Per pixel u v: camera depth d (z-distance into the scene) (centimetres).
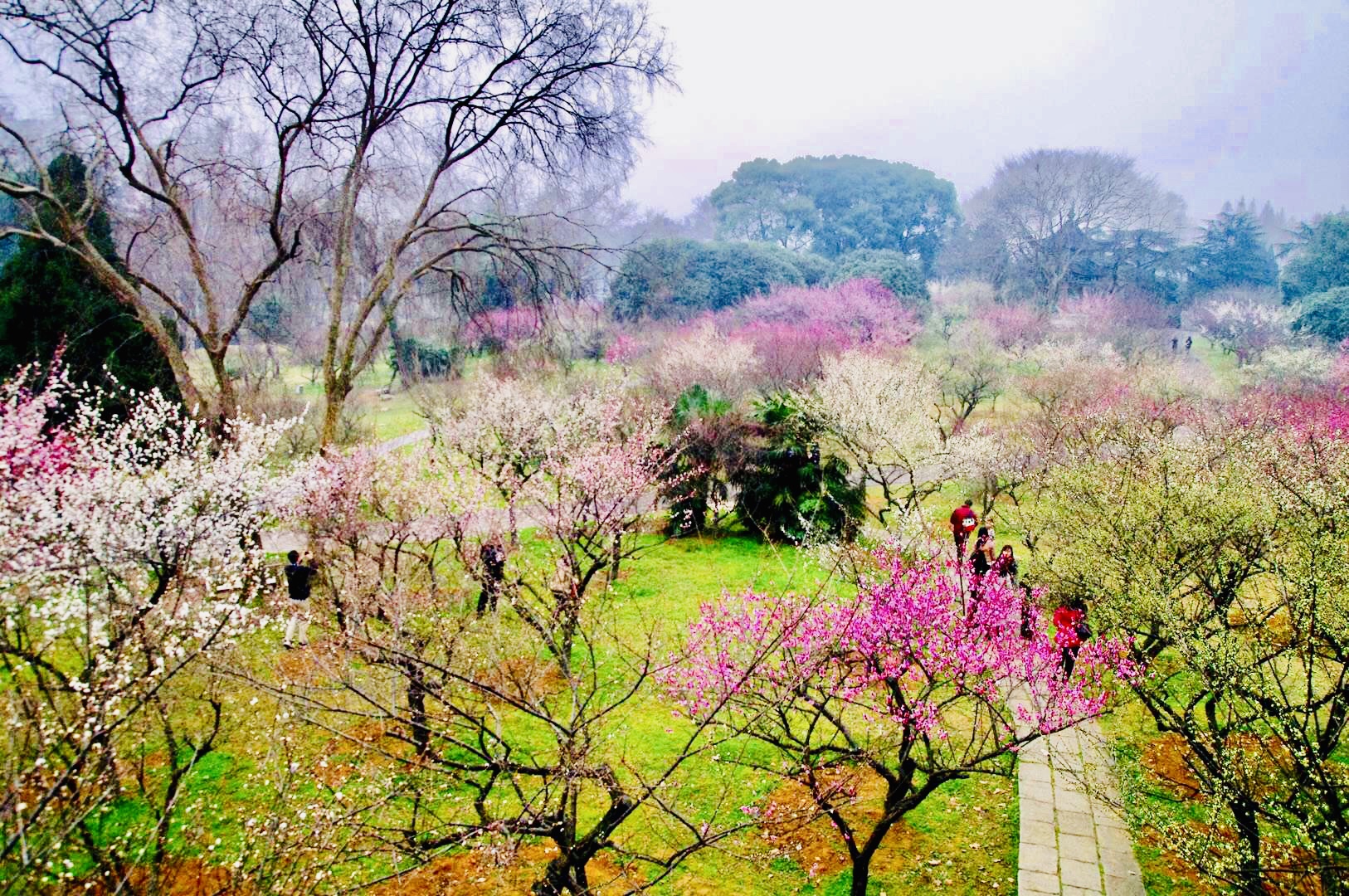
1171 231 6762
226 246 1977
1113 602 955
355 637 702
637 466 1437
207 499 1075
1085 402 2448
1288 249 7194
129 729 713
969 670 777
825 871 838
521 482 1443
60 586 843
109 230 1842
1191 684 994
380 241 1914
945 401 2977
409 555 1196
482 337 2817
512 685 895
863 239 7519
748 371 3094
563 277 1797
